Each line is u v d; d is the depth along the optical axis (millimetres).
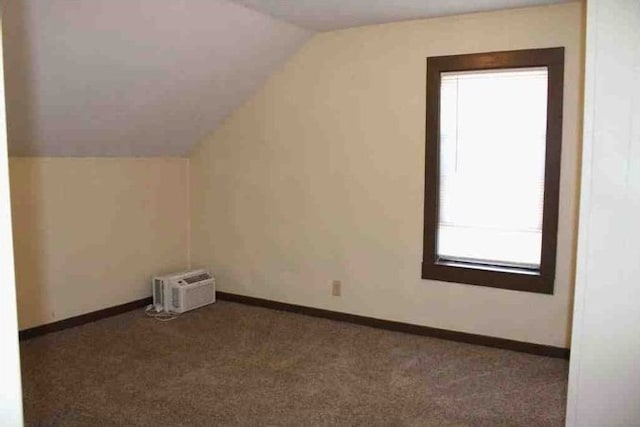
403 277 3994
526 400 2910
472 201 3766
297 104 4309
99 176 4242
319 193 4293
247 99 4535
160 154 4707
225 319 4324
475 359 3494
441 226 3895
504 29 3490
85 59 3113
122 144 4219
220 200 4832
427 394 2980
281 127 4414
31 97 3145
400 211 3955
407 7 3396
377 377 3203
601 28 1882
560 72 3359
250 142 4594
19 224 3705
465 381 3154
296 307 4496
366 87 3994
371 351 3627
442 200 3863
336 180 4203
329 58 4117
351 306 4234
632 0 1837
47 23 2736
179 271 4973
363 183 4086
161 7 3029
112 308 4414
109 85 3441
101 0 2779
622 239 1918
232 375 3219
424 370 3311
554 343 3533
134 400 2883
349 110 4082
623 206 1907
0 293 1250
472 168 3736
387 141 3953
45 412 2730
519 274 3584
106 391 2988
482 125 3670
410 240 3939
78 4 2729
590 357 2008
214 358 3486
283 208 4484
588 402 2027
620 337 1951
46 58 2945
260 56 4039
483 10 3473
